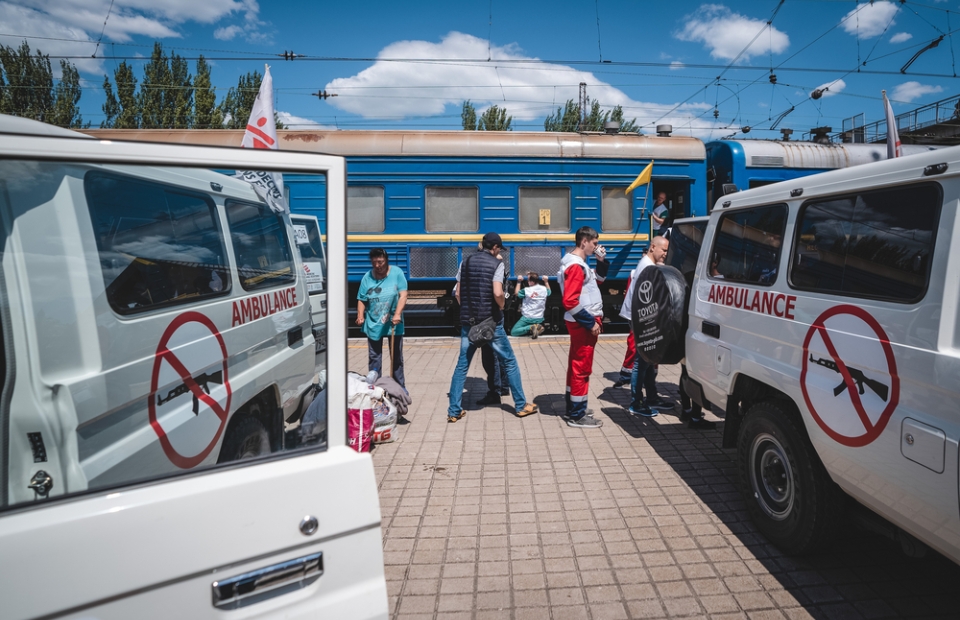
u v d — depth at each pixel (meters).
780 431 2.99
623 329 11.14
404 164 9.92
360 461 1.70
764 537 3.24
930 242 2.17
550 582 2.88
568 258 4.96
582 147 10.23
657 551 3.13
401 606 2.71
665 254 5.79
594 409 5.73
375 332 5.73
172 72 30.28
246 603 1.51
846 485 2.57
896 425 2.22
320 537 1.61
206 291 2.68
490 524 3.47
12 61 28.17
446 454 4.59
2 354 1.76
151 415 2.19
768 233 3.28
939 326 2.07
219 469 1.57
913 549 2.41
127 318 2.18
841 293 2.60
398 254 10.02
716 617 2.59
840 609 2.62
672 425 5.21
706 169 11.03
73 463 1.89
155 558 1.41
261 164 1.66
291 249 3.02
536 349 8.88
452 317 10.34
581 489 3.92
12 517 1.34
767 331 3.14
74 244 1.98
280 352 3.05
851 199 2.63
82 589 1.33
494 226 10.06
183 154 1.58
